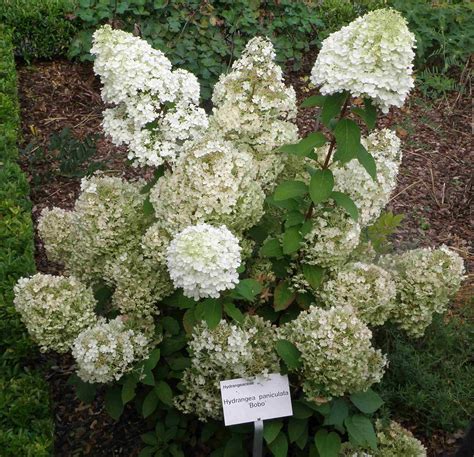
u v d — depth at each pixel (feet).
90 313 3.82
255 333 3.66
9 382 4.22
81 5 8.54
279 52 8.78
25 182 5.94
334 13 9.21
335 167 3.99
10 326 4.47
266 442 3.71
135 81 3.59
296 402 3.58
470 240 6.67
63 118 7.88
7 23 8.29
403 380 4.55
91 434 4.45
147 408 3.87
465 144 8.05
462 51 8.98
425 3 9.45
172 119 3.69
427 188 7.33
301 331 3.42
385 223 4.82
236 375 3.59
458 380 4.55
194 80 3.86
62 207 6.57
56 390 4.70
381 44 3.09
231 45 8.45
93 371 3.47
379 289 3.76
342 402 3.52
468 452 3.58
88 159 7.20
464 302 5.54
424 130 8.24
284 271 3.96
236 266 3.19
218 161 3.52
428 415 4.44
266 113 4.16
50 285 3.78
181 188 3.54
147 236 3.74
